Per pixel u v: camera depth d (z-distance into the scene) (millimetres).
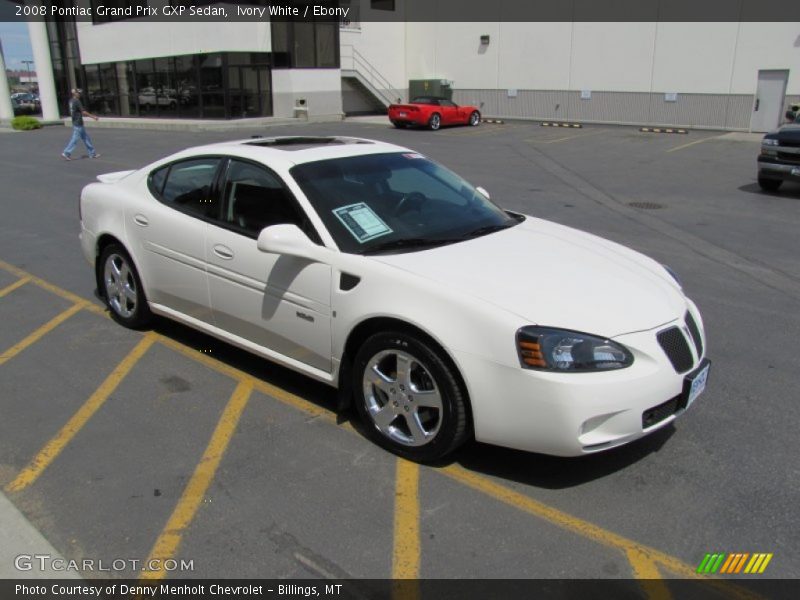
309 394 4297
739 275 7105
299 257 3732
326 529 3010
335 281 3635
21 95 52969
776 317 5801
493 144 20734
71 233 8891
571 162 16547
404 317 3312
